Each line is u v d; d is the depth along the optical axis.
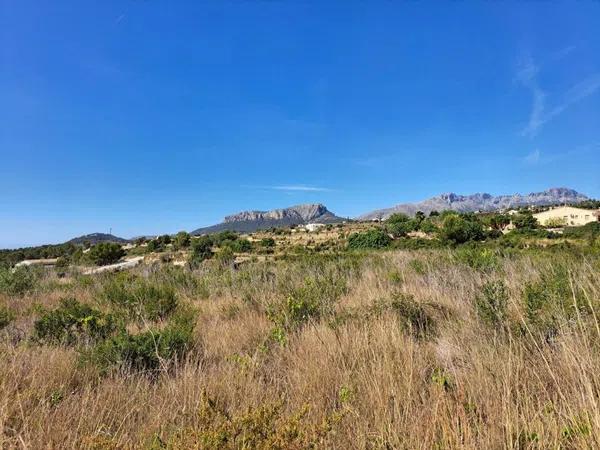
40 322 5.93
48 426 2.81
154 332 5.00
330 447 2.45
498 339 4.04
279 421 2.41
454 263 10.66
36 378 3.79
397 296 5.97
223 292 10.34
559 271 6.39
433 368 3.63
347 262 13.01
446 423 2.49
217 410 2.50
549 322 4.16
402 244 31.00
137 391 3.59
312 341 4.62
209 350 5.14
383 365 3.51
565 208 92.44
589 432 2.27
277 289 8.84
